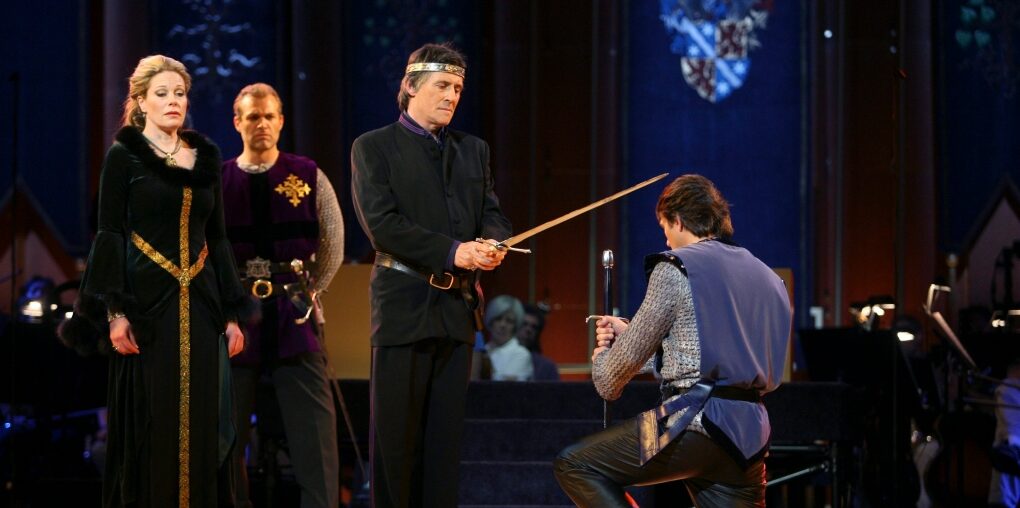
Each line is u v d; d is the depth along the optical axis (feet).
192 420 37.78
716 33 90.79
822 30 89.40
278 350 44.62
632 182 90.12
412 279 37.96
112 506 37.93
